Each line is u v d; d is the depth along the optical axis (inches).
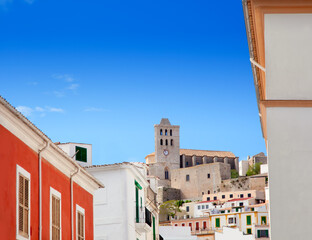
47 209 832.9
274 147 637.3
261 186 7140.8
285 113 642.8
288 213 622.5
